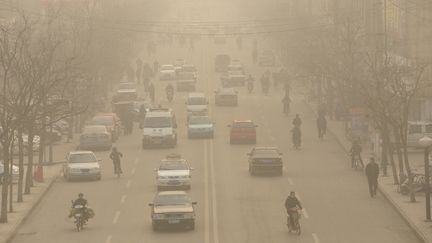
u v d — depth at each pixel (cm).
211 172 11812
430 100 14462
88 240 8031
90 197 10244
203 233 8238
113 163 11950
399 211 9031
